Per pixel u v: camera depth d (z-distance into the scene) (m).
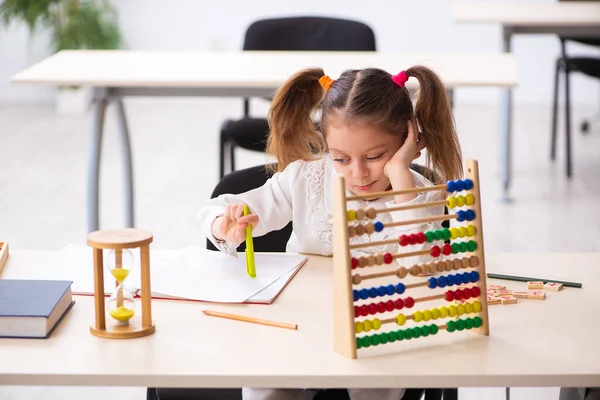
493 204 4.36
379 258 1.29
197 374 1.16
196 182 4.75
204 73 3.04
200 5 6.68
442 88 1.63
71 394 2.51
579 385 1.17
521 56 6.61
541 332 1.32
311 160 1.79
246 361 1.20
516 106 6.59
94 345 1.25
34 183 4.68
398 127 1.56
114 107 3.41
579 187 4.63
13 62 6.62
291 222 1.91
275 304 1.43
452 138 1.66
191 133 5.90
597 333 1.32
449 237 1.33
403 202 1.53
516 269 1.62
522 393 2.58
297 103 1.74
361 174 1.57
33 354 1.22
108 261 1.26
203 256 1.64
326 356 1.23
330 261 1.68
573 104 6.62
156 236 3.89
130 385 1.17
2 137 5.65
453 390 1.49
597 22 4.00
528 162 5.10
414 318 1.28
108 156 5.28
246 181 1.88
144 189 4.61
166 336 1.29
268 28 3.66
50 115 6.30
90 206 3.19
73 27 6.22
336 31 3.64
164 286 1.48
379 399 1.41
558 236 3.89
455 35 6.62
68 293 1.39
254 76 2.99
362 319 1.39
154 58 3.34
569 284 1.53
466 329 1.32
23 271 1.57
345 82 1.57
